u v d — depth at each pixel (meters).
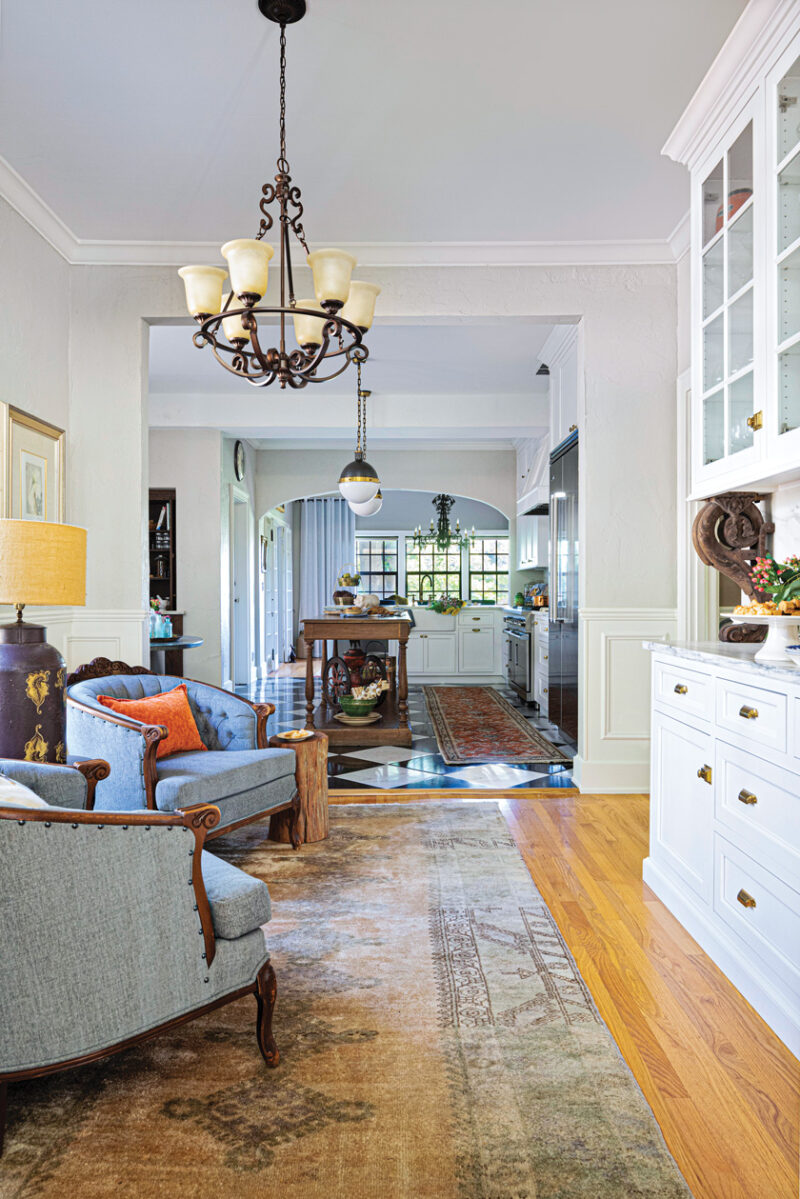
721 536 2.94
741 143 2.47
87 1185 1.42
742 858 2.14
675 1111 1.64
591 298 4.29
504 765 4.93
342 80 2.84
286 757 3.29
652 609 4.29
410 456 9.69
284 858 3.24
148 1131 1.57
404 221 3.97
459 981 2.21
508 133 3.20
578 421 4.48
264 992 1.80
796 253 2.17
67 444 4.19
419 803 4.10
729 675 2.23
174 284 4.22
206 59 2.72
